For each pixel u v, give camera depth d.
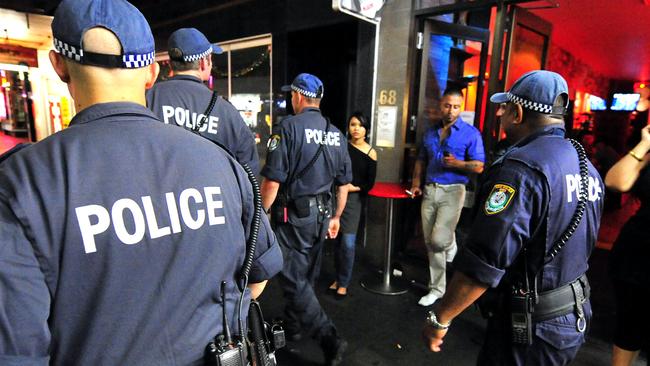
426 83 3.33
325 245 3.88
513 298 1.11
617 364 1.67
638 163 1.51
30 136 9.18
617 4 4.12
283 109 4.07
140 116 0.68
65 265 0.54
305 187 2.00
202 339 0.67
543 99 1.14
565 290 1.09
